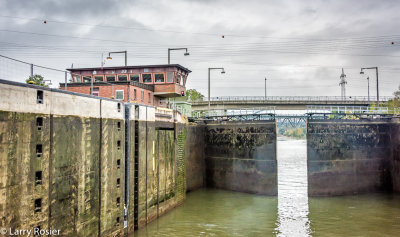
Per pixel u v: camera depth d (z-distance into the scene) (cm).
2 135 1662
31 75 1919
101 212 2466
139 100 4112
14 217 1727
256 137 4700
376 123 4684
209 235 2966
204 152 5369
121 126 2789
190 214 3616
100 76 4634
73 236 2156
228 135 5028
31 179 1839
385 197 4409
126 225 2806
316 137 4503
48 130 1966
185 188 4291
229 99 8056
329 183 4497
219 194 4691
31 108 1844
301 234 3034
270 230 3133
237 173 4878
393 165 4659
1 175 1655
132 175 2923
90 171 2350
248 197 4497
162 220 3356
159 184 3441
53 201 1995
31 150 1841
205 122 5412
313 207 3953
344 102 8188
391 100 7912
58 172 2041
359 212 3725
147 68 4562
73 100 2184
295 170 6769
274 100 8106
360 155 4606
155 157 3353
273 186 4544
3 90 1670
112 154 2634
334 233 3062
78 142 2223
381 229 3166
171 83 4516
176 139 3959
